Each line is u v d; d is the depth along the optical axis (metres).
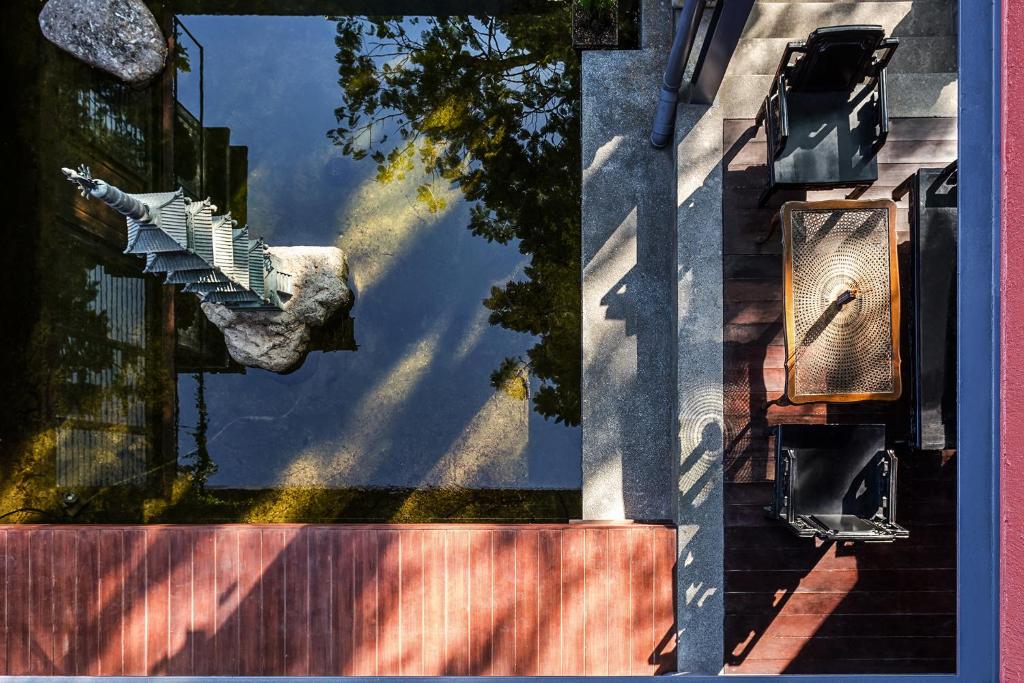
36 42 5.45
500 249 5.46
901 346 4.59
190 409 5.44
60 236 5.48
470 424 5.41
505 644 4.68
